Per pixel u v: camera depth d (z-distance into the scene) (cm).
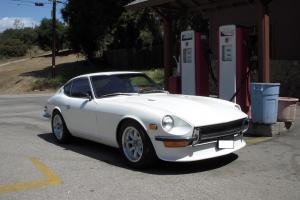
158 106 702
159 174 665
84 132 841
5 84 4350
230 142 681
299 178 624
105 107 765
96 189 604
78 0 4169
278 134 948
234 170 673
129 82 857
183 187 597
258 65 1066
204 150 661
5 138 1027
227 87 1092
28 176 681
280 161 722
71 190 604
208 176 645
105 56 4762
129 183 625
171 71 1479
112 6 4031
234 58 1072
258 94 922
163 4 1398
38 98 2344
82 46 4559
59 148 888
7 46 8888
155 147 663
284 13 1666
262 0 1034
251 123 948
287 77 1638
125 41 4306
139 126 683
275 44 1709
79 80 888
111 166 725
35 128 1179
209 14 2041
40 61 6228
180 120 651
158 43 4044
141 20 4006
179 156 645
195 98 789
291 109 963
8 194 596
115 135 741
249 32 1089
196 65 1216
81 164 745
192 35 1214
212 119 665
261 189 578
